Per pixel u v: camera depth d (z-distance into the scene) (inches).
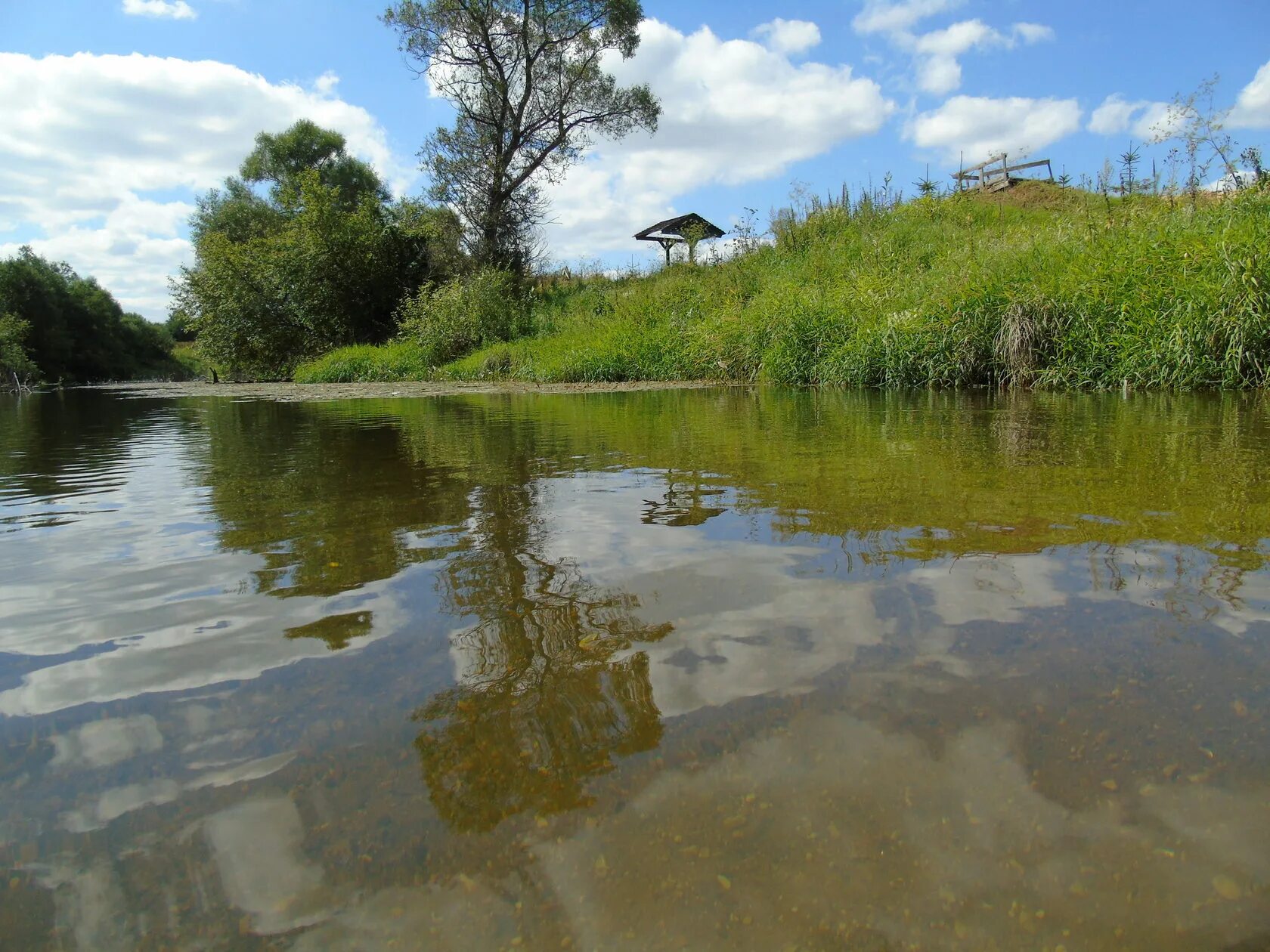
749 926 21.2
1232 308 194.7
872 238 451.8
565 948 20.7
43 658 40.7
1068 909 21.5
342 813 26.7
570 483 88.9
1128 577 47.2
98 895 23.1
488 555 58.1
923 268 380.5
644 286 578.9
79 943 21.2
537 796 27.2
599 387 365.4
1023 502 69.3
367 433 166.9
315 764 29.7
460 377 534.0
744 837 24.6
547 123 717.9
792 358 314.0
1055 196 562.6
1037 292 243.9
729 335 365.1
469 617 44.6
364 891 23.0
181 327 801.6
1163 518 61.6
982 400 200.4
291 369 777.6
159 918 22.1
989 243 344.5
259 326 752.3
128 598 50.5
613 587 49.0
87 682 37.6
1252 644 37.2
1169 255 223.9
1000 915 21.4
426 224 718.5
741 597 46.1
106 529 72.4
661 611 44.3
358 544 63.1
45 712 34.6
